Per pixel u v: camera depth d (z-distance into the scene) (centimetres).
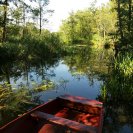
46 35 2864
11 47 1994
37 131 523
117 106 872
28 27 3381
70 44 5325
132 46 2092
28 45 2255
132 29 2542
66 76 1421
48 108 629
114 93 913
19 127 491
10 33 2559
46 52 2409
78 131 509
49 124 534
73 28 5916
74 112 665
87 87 1143
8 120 666
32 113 537
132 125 696
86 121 613
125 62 1042
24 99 853
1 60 1789
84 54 2948
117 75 1033
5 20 2227
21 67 1680
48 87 1080
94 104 652
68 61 2198
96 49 3881
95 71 1609
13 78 1292
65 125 480
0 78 1270
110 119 744
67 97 698
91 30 5934
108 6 4531
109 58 2408
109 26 4303
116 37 2941
